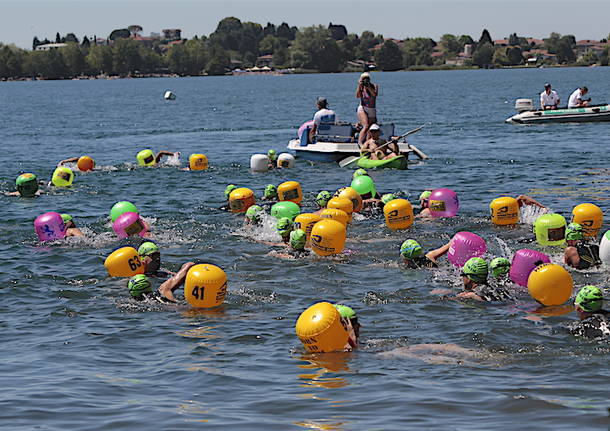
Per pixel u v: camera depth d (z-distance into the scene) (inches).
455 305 438.3
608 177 900.0
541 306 430.6
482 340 378.0
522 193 812.6
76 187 895.7
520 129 1572.3
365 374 333.1
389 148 1058.1
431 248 576.1
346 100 3481.8
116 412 291.9
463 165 1043.9
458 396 303.4
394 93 4020.7
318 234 550.6
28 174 836.6
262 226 635.5
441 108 2564.0
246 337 390.6
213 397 307.9
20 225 680.4
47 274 521.0
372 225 649.0
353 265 530.6
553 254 538.6
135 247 592.7
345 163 1057.5
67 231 625.0
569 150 1171.3
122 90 5890.8
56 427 277.6
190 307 445.7
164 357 362.0
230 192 753.0
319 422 279.3
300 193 746.2
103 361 357.4
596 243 550.6
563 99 3078.2
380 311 431.5
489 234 608.7
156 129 1934.1
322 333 357.7
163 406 297.9
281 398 305.3
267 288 481.4
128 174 999.6
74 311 441.4
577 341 372.8
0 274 521.3
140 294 459.8
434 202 669.9
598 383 315.6
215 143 1507.1
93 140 1632.6
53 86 7805.1
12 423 281.7
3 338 395.9
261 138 1601.9
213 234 628.7
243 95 4350.4
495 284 460.8
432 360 350.9
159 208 753.6
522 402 295.0
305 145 1159.0
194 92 5103.3
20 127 2078.0
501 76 7381.9
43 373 340.5
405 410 289.4
